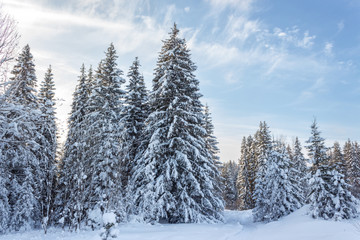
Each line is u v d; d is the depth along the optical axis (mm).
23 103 14406
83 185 13719
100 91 19766
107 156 16859
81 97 24250
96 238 7453
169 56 20109
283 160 25984
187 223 16125
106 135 18094
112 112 19203
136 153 20828
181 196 16609
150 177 16172
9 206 16422
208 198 19438
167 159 17578
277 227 17125
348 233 10617
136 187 18734
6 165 15305
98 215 14711
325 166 18297
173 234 11383
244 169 46375
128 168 20000
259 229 17750
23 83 19516
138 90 23141
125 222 15219
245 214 36531
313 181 18031
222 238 11297
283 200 24250
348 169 40406
